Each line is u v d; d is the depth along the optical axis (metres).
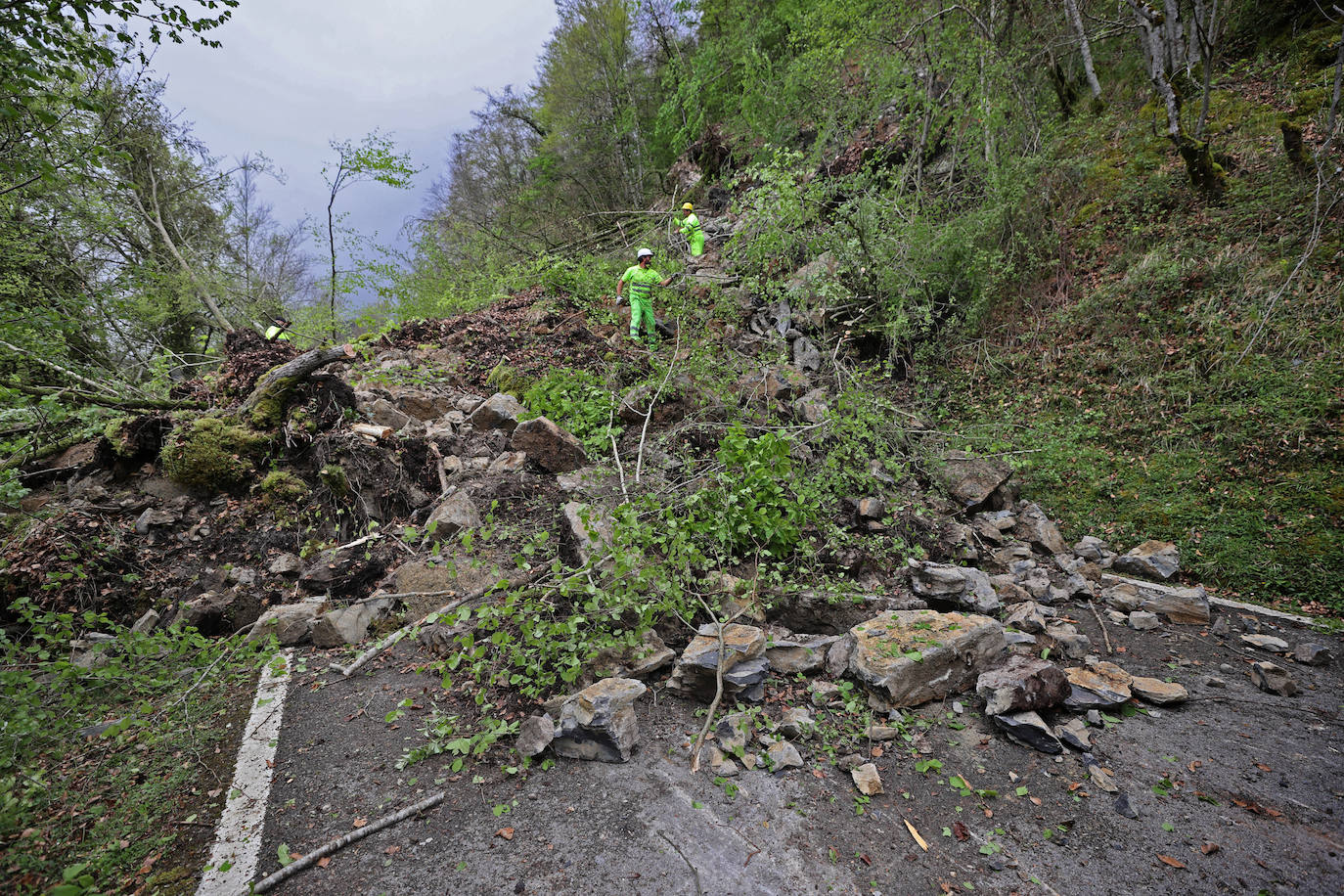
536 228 18.28
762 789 2.68
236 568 4.41
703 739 2.91
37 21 3.78
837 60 9.68
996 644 3.48
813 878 2.25
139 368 11.38
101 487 4.91
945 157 9.57
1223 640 3.98
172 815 2.58
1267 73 8.62
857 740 2.98
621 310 8.70
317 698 3.39
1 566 3.99
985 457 6.10
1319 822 2.48
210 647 3.44
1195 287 6.85
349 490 5.04
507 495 5.02
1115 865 2.31
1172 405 6.22
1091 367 7.03
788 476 4.74
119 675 3.00
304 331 10.16
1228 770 2.79
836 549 4.39
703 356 6.31
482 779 2.78
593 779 2.76
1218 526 5.05
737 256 9.09
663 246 11.77
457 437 5.93
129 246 14.45
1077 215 8.47
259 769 2.83
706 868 2.29
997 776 2.79
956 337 8.22
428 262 12.28
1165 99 7.79
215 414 5.61
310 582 4.26
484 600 3.54
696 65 16.25
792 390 6.83
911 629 3.43
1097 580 4.83
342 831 2.49
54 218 9.03
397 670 3.65
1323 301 5.98
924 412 7.19
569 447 5.52
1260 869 2.27
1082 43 9.73
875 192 8.58
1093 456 6.21
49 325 5.55
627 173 20.75
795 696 3.30
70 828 2.48
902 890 2.21
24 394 5.09
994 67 8.43
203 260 16.31
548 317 8.88
